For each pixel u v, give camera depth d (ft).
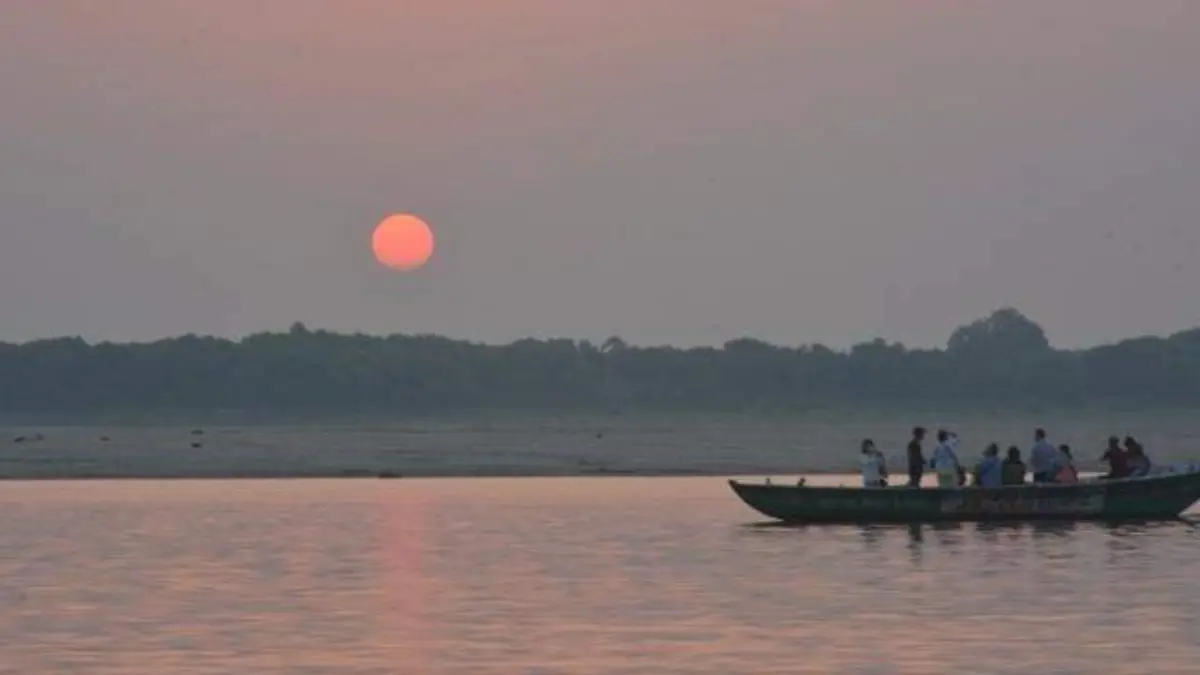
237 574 489.26
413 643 360.07
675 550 551.59
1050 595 425.28
